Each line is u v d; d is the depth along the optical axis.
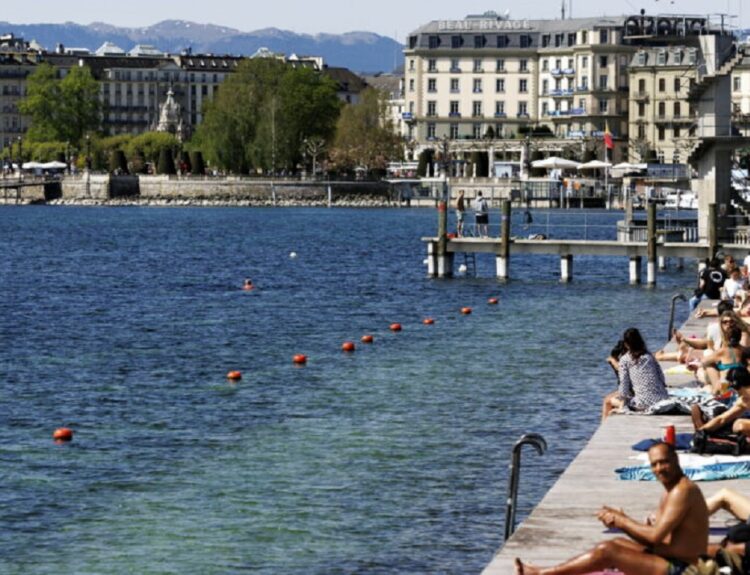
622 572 26.81
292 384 62.91
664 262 123.62
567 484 35.09
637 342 44.59
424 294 108.38
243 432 51.50
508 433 50.91
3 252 162.88
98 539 37.81
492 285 114.38
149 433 51.34
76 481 43.94
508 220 115.81
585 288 111.06
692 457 36.34
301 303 102.75
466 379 64.00
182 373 66.44
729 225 115.44
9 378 64.44
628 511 32.50
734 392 42.56
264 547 36.97
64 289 114.31
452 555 36.12
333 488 42.75
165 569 35.41
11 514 40.19
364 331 84.69
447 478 43.88
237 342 78.81
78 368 67.88
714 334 53.03
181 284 120.31
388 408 56.34
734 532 27.06
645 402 44.38
